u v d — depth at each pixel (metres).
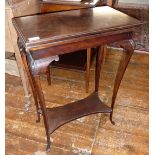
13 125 1.59
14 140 1.49
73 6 1.72
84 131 1.55
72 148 1.44
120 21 1.18
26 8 1.59
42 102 1.24
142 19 2.45
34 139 1.50
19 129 1.56
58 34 1.04
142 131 1.55
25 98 1.83
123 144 1.46
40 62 1.06
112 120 1.63
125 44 1.21
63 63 2.06
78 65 2.05
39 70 1.07
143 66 2.26
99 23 1.16
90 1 1.75
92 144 1.46
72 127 1.58
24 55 1.25
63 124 1.48
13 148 1.44
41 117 1.66
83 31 1.07
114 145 1.46
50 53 1.06
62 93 1.89
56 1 1.75
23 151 1.42
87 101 1.66
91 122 1.62
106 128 1.57
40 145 1.46
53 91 1.91
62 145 1.46
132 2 2.47
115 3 2.46
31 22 1.19
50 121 1.47
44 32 1.06
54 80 2.04
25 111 1.71
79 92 1.91
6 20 1.47
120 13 1.31
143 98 1.84
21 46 1.21
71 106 1.61
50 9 1.78
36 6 1.72
